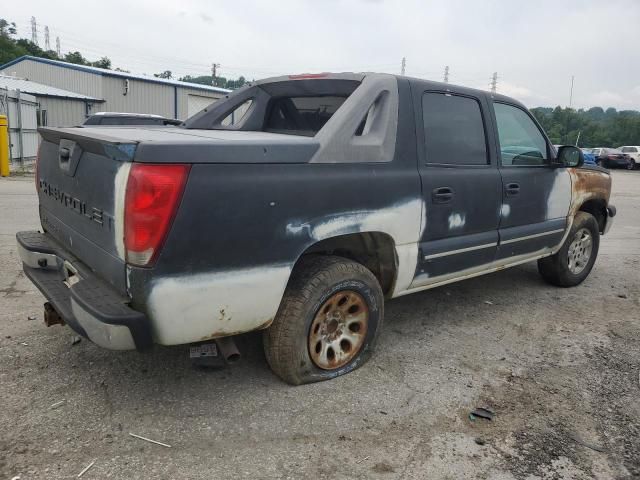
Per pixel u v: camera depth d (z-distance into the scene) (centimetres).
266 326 311
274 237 296
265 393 332
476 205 418
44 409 304
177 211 260
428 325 457
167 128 420
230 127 475
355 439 291
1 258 586
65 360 360
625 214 1195
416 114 377
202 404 317
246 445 281
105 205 276
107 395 321
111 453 269
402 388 347
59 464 259
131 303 270
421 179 371
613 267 682
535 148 497
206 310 279
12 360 356
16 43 5984
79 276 311
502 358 398
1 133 1472
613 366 392
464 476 266
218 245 276
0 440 274
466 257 421
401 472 266
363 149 338
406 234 368
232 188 276
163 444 278
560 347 423
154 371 352
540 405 333
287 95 449
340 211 324
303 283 323
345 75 395
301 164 307
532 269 647
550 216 506
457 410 324
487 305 513
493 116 444
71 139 318
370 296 355
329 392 337
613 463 280
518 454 284
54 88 2661
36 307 447
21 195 1092
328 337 348
